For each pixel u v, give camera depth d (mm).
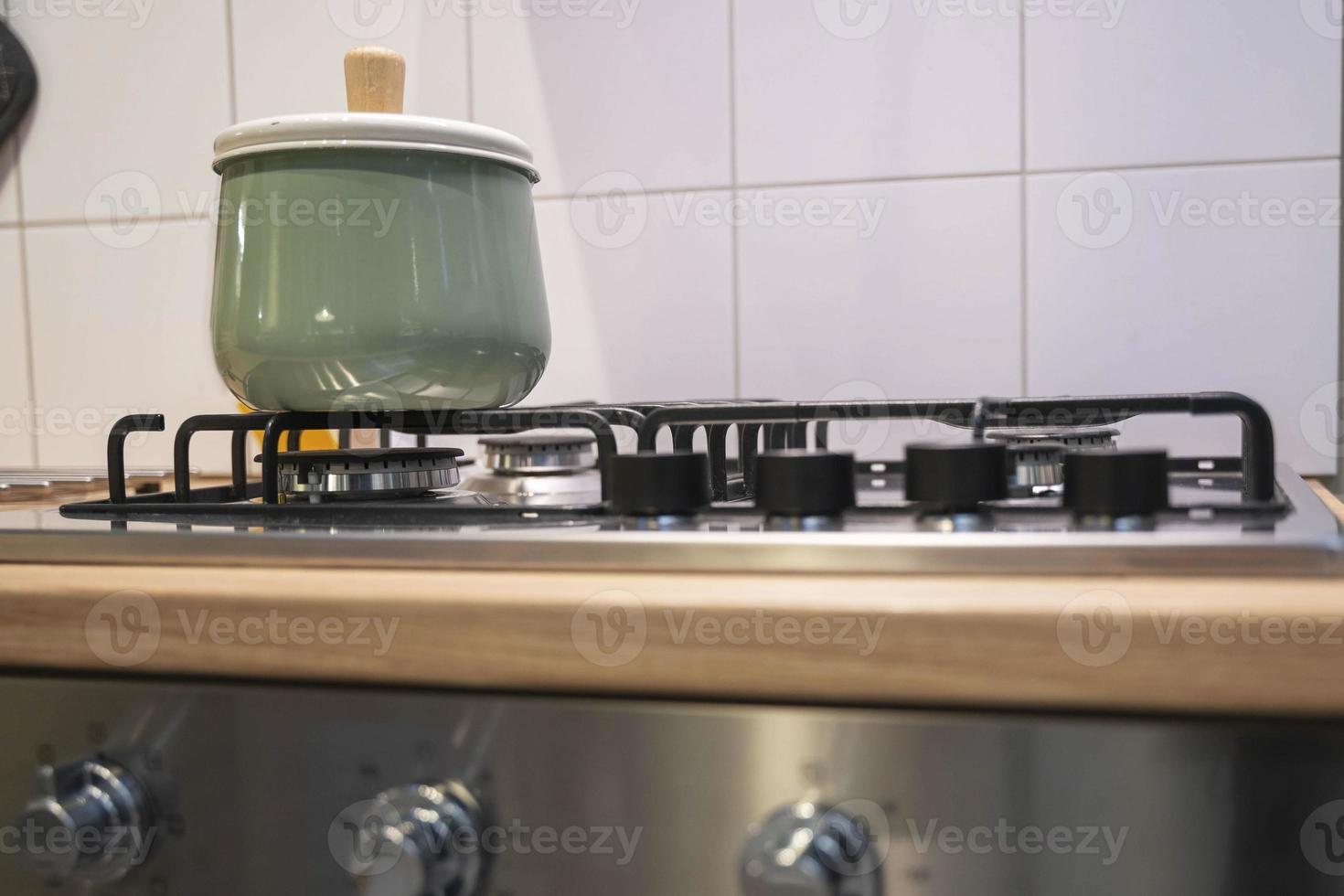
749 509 378
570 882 310
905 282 830
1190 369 794
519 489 601
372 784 323
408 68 888
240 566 364
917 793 294
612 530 364
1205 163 782
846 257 838
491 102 880
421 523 406
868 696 295
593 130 868
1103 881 287
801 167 839
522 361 497
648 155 861
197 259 930
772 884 284
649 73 856
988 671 289
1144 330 799
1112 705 285
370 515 414
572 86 868
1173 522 355
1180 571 311
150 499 506
